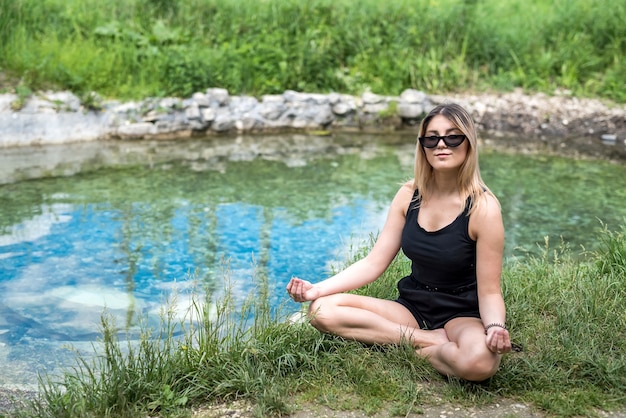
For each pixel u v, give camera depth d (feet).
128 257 17.04
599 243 18.08
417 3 37.99
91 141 28.91
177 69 31.50
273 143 29.91
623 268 13.00
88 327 13.15
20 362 11.64
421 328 10.70
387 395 9.35
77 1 34.55
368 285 12.55
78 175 24.03
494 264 9.80
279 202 21.62
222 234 18.78
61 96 29.30
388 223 10.96
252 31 35.35
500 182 24.47
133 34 32.96
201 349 10.03
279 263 16.74
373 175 24.99
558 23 37.99
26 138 27.86
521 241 18.53
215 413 9.10
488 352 9.24
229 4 36.19
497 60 36.52
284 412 9.04
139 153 27.43
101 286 15.26
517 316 11.47
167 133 30.30
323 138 31.17
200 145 29.17
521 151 29.48
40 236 18.25
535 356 10.23
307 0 36.50
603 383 9.59
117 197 21.72
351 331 10.42
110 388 9.19
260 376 9.64
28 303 14.25
